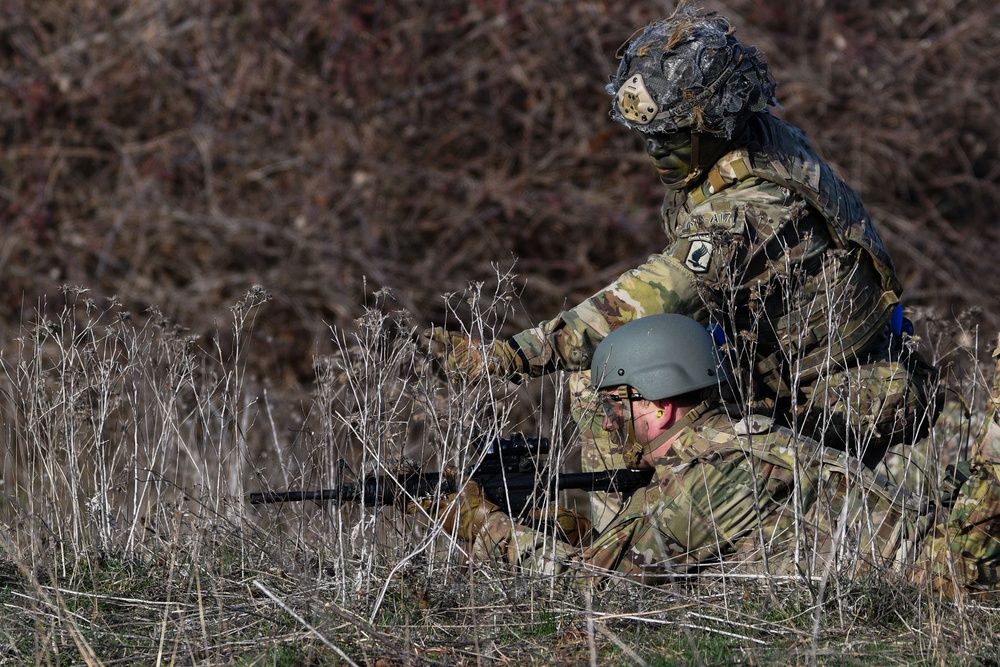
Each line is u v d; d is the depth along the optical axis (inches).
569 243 1530.5
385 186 1486.2
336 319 1413.6
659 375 464.8
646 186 1537.9
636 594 451.2
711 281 499.2
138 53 1539.1
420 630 430.6
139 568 491.5
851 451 544.4
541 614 438.6
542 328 502.9
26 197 1461.6
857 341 532.1
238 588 470.0
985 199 1676.9
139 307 1401.3
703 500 460.4
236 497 525.3
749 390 457.1
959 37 1667.1
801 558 458.3
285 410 797.9
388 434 500.7
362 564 473.1
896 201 1633.9
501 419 503.2
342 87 1510.8
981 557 461.4
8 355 1048.8
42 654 410.0
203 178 1530.5
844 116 1608.0
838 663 400.8
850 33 1624.0
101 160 1546.5
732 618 434.6
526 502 486.3
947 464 554.3
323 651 412.5
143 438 578.2
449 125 1540.4
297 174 1499.8
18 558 466.0
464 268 1497.3
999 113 1651.1
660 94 518.3
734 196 516.1
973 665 399.9
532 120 1546.5
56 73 1513.3
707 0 1609.3
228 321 1352.1
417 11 1541.6
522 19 1549.0
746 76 518.6
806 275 514.3
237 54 1552.7
